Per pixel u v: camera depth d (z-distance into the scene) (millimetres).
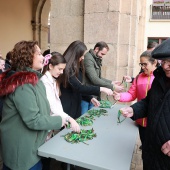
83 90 2168
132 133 1769
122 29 3232
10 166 1426
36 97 1414
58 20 3471
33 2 9914
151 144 1269
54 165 2523
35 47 1443
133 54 3414
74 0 3346
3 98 1441
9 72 1451
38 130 1466
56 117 1483
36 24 10156
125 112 1507
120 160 1325
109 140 1620
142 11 5543
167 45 1128
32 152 1427
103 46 2760
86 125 1935
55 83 1964
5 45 8578
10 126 1414
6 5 8414
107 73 3287
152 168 1279
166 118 1185
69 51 2180
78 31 3395
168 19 12789
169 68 1149
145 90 2020
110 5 3131
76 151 1433
